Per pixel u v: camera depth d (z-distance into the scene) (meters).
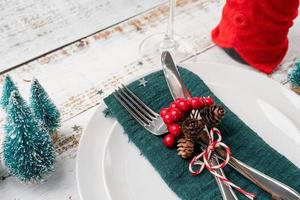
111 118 0.46
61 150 0.47
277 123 0.47
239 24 0.52
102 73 0.55
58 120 0.47
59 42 0.59
